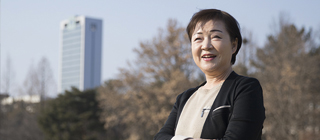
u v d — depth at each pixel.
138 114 29.19
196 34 1.58
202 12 1.59
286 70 22.09
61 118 39.22
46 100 48.66
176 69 27.72
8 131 46.22
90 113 39.53
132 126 32.94
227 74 1.59
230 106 1.46
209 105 1.51
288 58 24.14
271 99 22.48
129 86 29.41
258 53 27.58
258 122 1.40
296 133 22.16
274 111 22.33
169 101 27.25
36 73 50.66
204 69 1.58
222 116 1.45
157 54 28.33
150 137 31.70
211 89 1.57
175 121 1.73
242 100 1.42
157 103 28.50
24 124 46.59
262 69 28.39
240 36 1.60
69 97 41.69
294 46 24.14
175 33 28.06
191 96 1.66
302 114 22.11
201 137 1.48
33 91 50.06
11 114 47.88
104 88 36.31
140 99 28.86
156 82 29.12
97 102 40.81
